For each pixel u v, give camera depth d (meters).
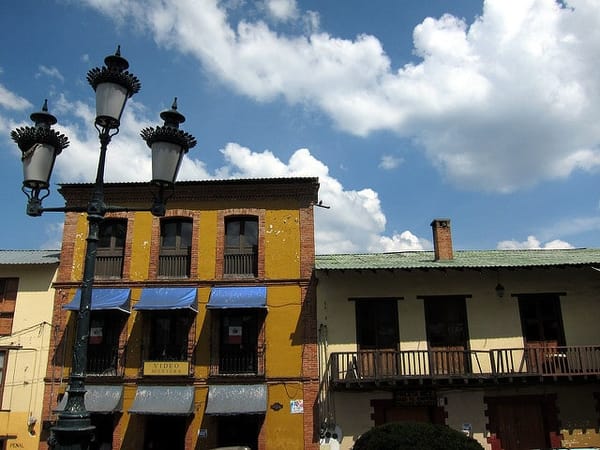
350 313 18.34
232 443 17.39
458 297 18.55
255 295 18.08
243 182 19.23
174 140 7.76
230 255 19.12
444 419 17.30
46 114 7.71
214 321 18.20
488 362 17.89
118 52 7.55
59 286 18.89
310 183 19.31
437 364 17.09
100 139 7.35
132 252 19.06
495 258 19.11
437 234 19.42
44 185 7.52
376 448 11.91
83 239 19.41
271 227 19.12
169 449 17.50
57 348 18.31
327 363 17.83
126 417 17.50
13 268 19.22
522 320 18.33
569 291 18.48
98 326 18.58
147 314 18.36
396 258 19.83
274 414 17.30
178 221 19.67
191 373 17.67
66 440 6.16
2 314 18.81
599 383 17.38
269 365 17.75
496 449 17.03
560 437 17.06
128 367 17.91
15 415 17.77
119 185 19.44
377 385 16.78
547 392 17.47
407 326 18.28
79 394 6.42
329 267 17.30
